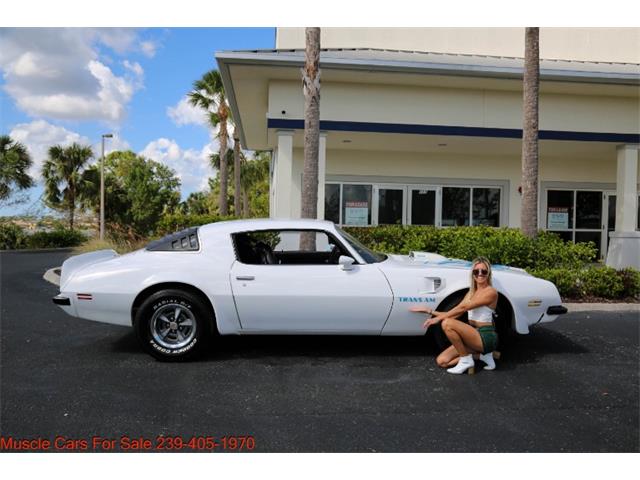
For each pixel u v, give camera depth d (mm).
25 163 29047
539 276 7996
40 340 5730
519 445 3236
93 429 3426
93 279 4926
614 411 3781
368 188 14250
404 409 3789
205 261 4969
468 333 4566
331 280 4914
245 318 4922
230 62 10047
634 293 8102
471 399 3996
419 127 11445
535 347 5527
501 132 11680
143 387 4215
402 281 4938
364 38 15141
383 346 5516
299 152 13828
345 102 11227
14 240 26328
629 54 15500
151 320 4883
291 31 14906
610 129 12070
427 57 11992
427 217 14438
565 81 10898
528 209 9203
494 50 15031
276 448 3176
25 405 3820
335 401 3938
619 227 12414
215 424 3512
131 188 48406
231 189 45875
